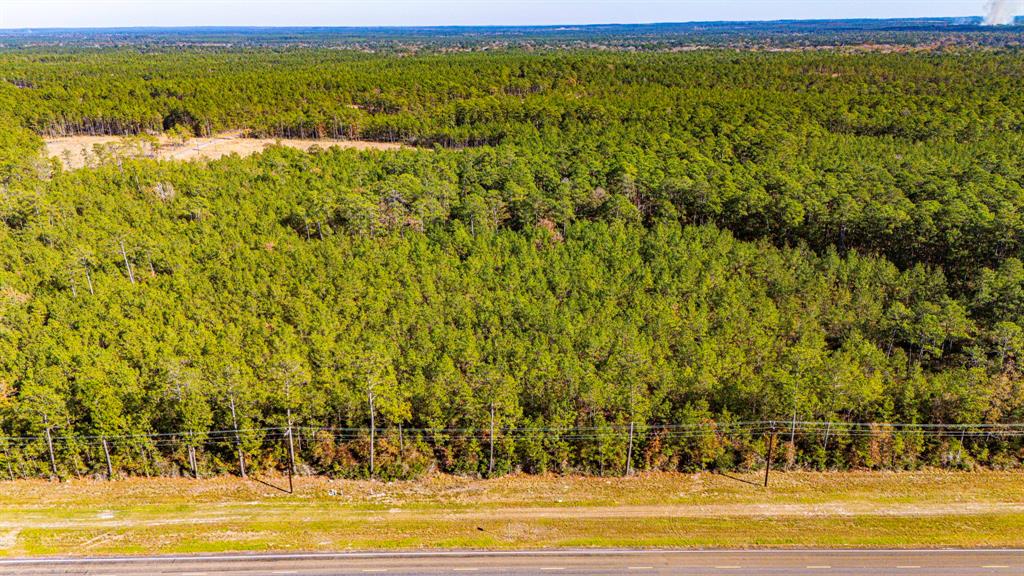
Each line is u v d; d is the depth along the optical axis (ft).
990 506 170.71
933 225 286.66
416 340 220.64
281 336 220.84
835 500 174.40
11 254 283.18
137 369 200.34
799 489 179.22
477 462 187.93
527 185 357.20
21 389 186.80
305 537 163.02
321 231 329.11
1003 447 187.42
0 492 177.58
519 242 296.71
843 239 314.96
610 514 170.91
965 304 240.53
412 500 177.37
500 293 249.55
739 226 340.39
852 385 184.55
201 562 153.89
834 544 158.81
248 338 221.46
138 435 179.42
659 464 188.96
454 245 299.17
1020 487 177.58
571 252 288.10
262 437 185.37
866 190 320.70
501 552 157.79
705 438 184.34
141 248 287.28
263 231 318.65
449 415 189.47
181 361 195.31
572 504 175.01
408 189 347.15
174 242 295.07
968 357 220.64
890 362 212.02
